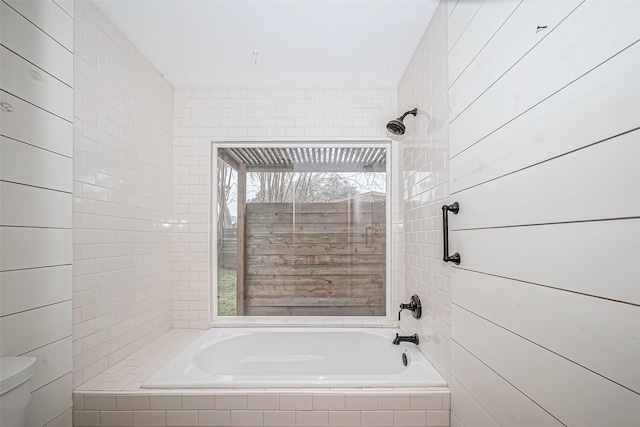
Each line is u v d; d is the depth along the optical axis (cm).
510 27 100
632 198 61
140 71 209
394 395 150
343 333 234
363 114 257
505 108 103
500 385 106
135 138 203
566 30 77
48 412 133
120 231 186
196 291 249
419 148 196
